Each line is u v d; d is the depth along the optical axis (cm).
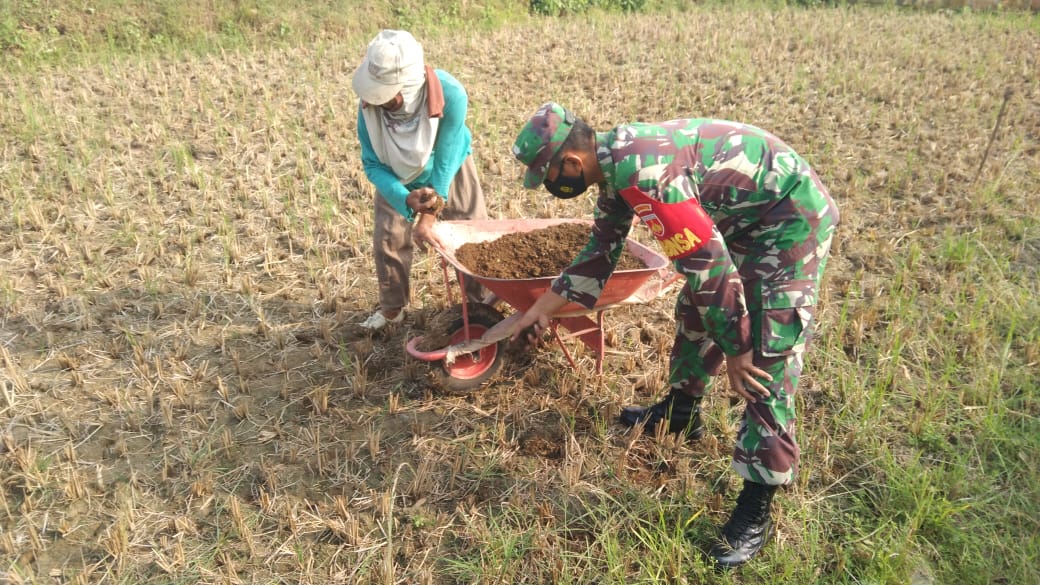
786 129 848
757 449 314
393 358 471
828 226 302
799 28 1346
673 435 394
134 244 591
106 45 1143
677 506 365
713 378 385
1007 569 332
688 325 365
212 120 828
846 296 514
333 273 562
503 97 934
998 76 1040
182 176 697
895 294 527
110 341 484
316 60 1075
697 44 1216
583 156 287
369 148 415
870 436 406
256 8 1269
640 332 499
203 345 484
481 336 422
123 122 821
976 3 1627
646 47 1193
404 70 367
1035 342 466
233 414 428
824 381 449
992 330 487
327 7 1324
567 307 393
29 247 585
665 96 945
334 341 485
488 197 680
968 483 374
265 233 616
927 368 450
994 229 614
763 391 301
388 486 381
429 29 1309
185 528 356
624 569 332
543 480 383
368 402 437
